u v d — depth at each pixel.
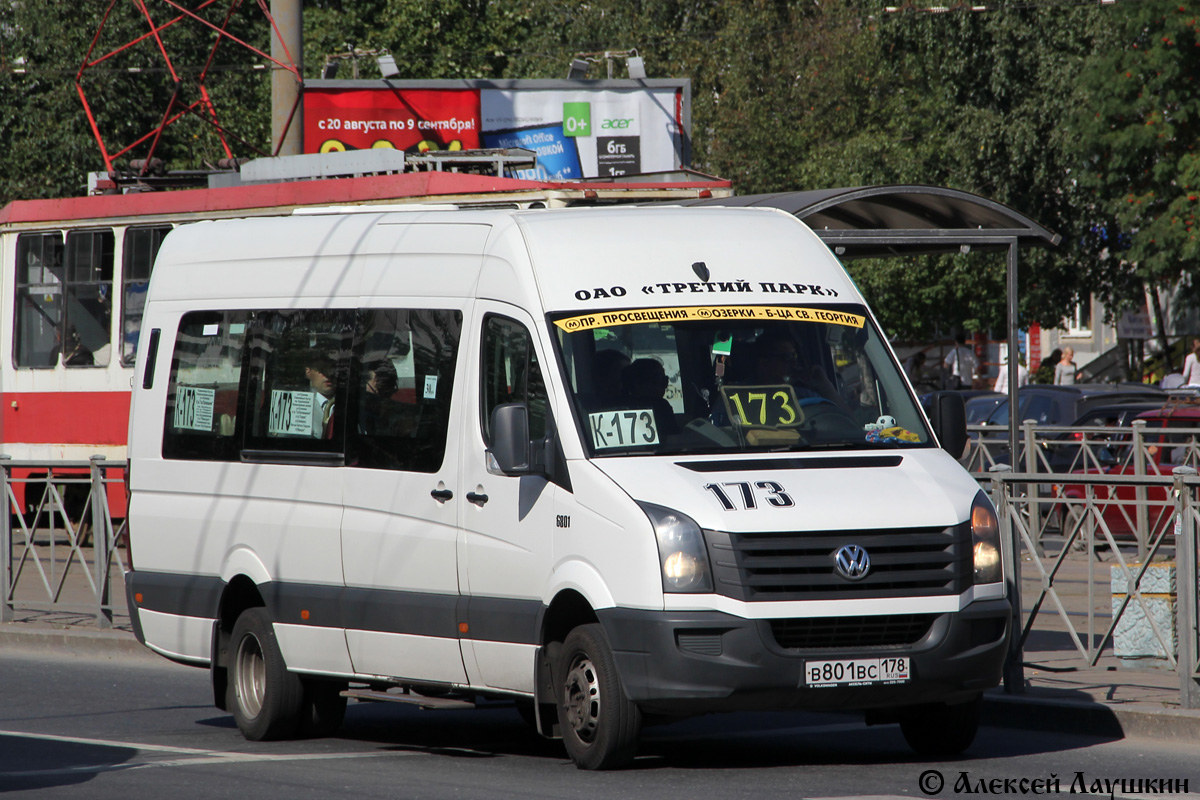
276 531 34.44
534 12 164.38
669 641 26.77
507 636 29.67
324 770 30.19
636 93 111.44
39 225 80.06
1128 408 74.69
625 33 154.38
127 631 49.81
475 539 30.33
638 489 27.66
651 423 29.05
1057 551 37.47
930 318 148.12
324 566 33.38
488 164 68.81
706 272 31.16
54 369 79.50
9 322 81.31
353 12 163.88
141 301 75.88
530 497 29.33
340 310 34.09
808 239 32.66
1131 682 36.25
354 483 32.91
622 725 27.86
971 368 128.38
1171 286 135.00
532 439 29.56
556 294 30.14
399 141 108.62
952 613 27.70
